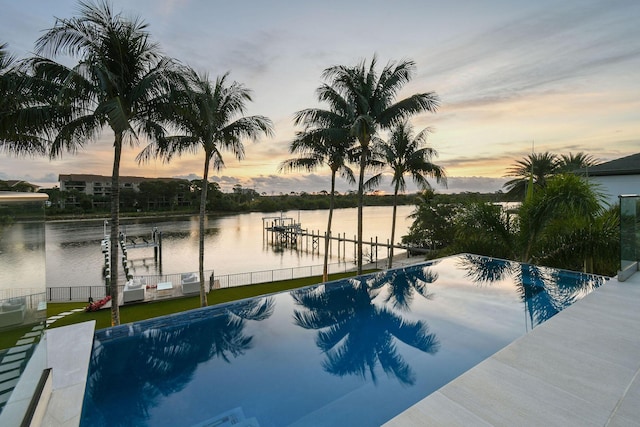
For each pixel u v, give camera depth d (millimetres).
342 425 3639
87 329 4715
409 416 2328
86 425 3701
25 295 2416
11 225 2283
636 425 2182
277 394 4238
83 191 76812
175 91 9773
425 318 6770
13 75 8422
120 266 30703
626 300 4785
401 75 14359
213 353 5340
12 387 2260
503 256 11281
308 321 6750
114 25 8852
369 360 5086
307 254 41562
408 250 34625
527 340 3561
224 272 29688
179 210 81812
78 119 9133
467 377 2848
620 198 5801
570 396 2537
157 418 3742
